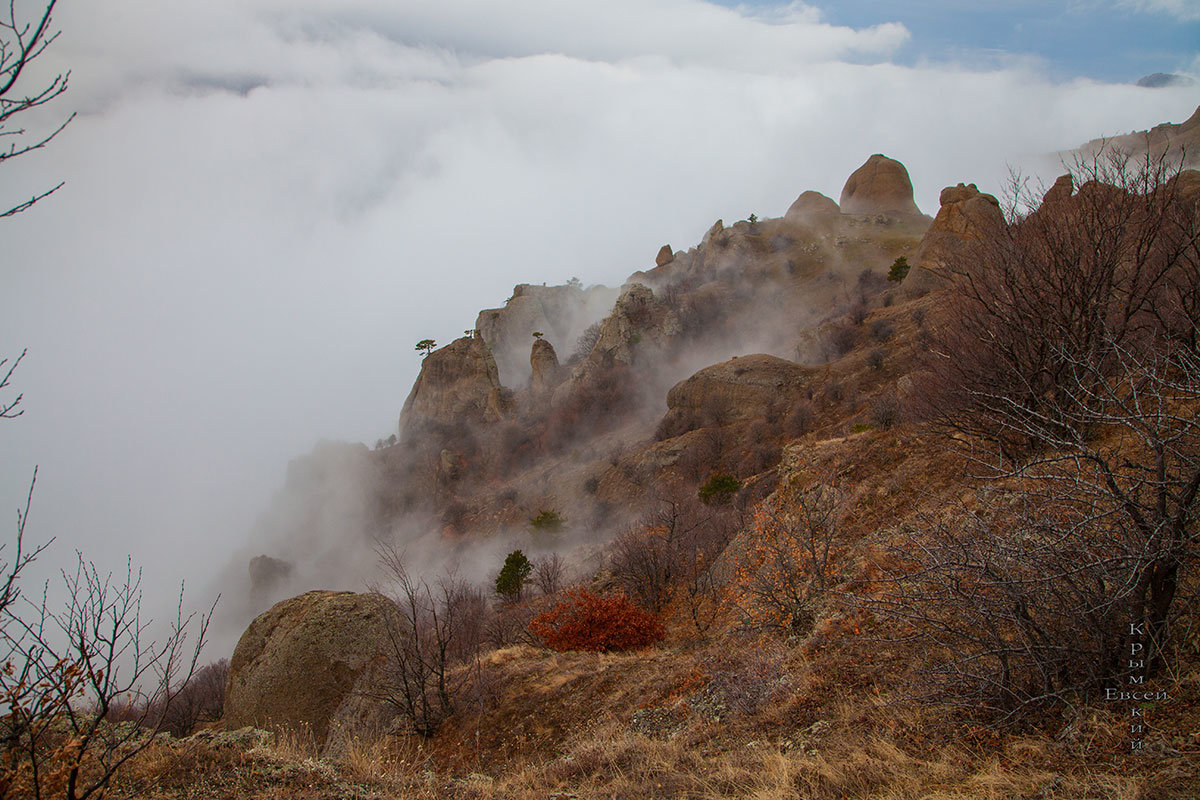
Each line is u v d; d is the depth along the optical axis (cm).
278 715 1070
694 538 1977
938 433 1202
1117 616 472
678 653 1127
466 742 941
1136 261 913
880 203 12044
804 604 984
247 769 601
